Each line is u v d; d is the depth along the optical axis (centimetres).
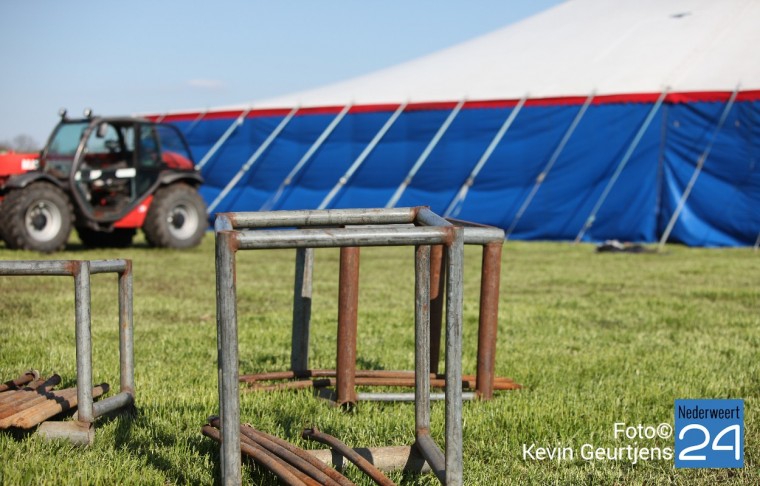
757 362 571
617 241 1828
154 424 392
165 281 1037
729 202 1817
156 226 1503
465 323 731
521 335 670
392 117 2038
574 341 647
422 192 2011
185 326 688
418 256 322
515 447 376
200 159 2220
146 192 1477
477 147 1973
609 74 2073
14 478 312
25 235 1325
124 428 381
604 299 907
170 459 345
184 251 1501
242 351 586
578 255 1566
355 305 437
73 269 356
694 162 1839
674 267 1326
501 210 1956
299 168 2111
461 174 1983
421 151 2017
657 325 732
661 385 491
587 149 1906
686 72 2002
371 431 390
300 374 500
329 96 2272
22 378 425
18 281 1008
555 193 1922
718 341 654
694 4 2644
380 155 2047
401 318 742
